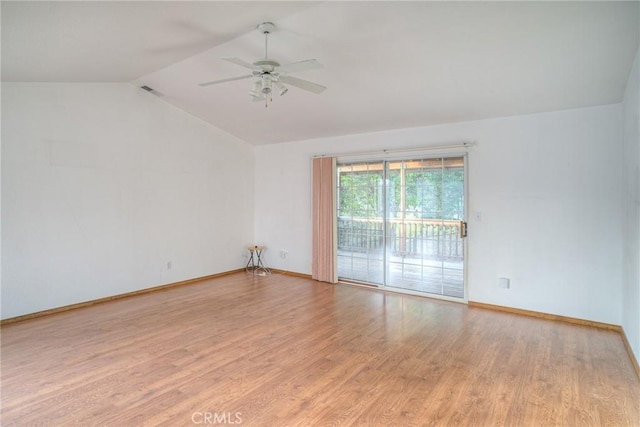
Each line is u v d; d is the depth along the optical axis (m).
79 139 4.41
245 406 2.35
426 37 3.04
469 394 2.50
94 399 2.42
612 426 2.15
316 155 6.04
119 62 3.77
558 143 4.02
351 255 5.74
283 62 3.72
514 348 3.27
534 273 4.18
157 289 5.29
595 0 2.42
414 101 4.25
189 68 4.17
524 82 3.56
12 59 3.19
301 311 4.33
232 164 6.42
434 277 4.95
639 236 2.73
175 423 2.17
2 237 3.83
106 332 3.61
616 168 3.70
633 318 3.00
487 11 2.64
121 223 4.85
